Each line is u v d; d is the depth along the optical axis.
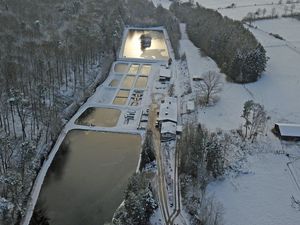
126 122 112.00
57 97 115.44
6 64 108.88
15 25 137.50
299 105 114.38
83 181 89.38
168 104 115.44
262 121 98.56
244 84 126.56
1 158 84.88
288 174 89.75
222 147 91.50
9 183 78.25
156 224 76.44
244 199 82.31
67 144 101.94
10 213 74.94
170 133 102.00
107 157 97.62
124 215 72.50
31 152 88.75
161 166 93.06
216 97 116.62
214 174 86.62
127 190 79.44
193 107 113.75
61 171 92.06
